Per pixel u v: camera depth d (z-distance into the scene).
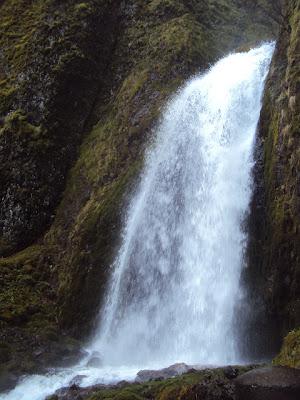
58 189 18.88
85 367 12.62
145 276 14.55
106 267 15.60
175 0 21.89
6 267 16.77
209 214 13.88
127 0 22.27
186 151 15.71
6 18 21.59
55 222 18.17
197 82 18.05
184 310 13.27
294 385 7.71
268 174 12.38
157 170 16.08
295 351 8.98
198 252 13.70
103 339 14.59
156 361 12.99
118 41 21.52
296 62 12.16
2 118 19.41
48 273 17.02
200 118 16.11
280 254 11.31
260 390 7.70
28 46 20.33
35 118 19.28
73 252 16.55
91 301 15.38
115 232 15.99
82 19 20.84
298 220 11.07
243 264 12.42
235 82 15.96
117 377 10.57
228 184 13.70
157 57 19.78
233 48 21.61
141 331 13.89
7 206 18.31
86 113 20.14
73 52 20.17
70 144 19.50
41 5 21.31
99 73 20.73
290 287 11.02
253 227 12.48
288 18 13.70
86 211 17.20
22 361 12.64
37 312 15.67
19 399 10.70
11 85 19.86
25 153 18.80
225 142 14.84
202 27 21.52
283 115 12.12
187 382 8.21
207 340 12.45
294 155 11.42
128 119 18.47
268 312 11.34
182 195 14.91
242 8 23.83
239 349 11.76
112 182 17.34
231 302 12.31
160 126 17.25
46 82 19.64
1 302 15.40
